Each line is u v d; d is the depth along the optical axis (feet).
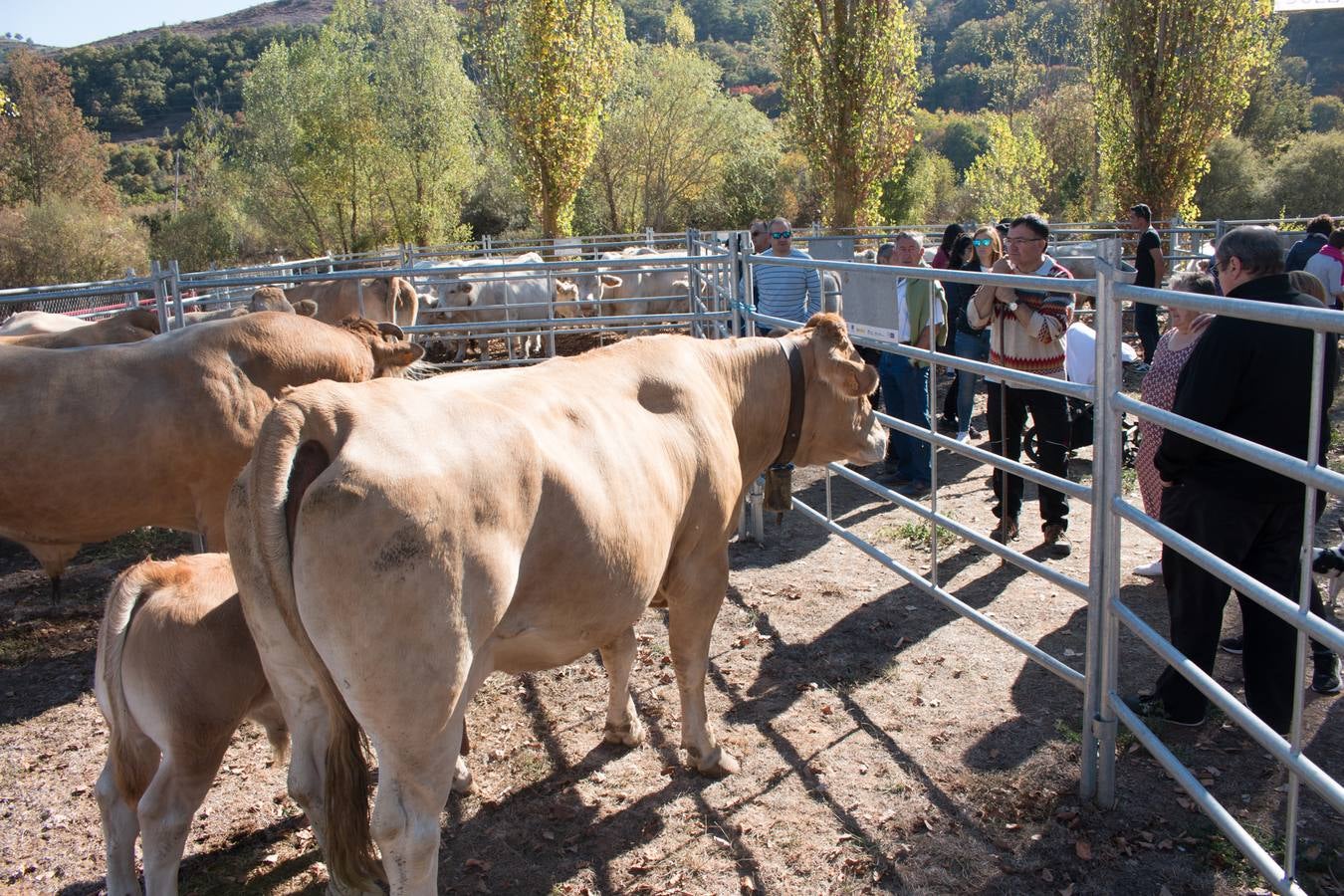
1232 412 11.60
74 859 11.83
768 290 24.85
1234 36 67.21
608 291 50.98
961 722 13.80
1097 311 10.65
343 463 7.79
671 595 11.96
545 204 82.94
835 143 72.43
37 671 17.17
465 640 8.13
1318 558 12.94
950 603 14.26
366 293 39.50
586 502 9.28
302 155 117.08
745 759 13.20
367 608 7.69
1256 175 115.96
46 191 136.26
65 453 14.82
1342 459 23.27
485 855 11.50
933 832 11.48
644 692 15.19
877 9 69.41
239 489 8.54
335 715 8.10
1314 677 13.62
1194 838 11.02
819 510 23.81
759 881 10.82
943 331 23.99
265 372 16.01
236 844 11.93
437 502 7.95
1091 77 86.74
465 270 24.56
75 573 21.97
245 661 10.04
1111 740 11.46
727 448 11.83
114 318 23.63
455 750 8.34
